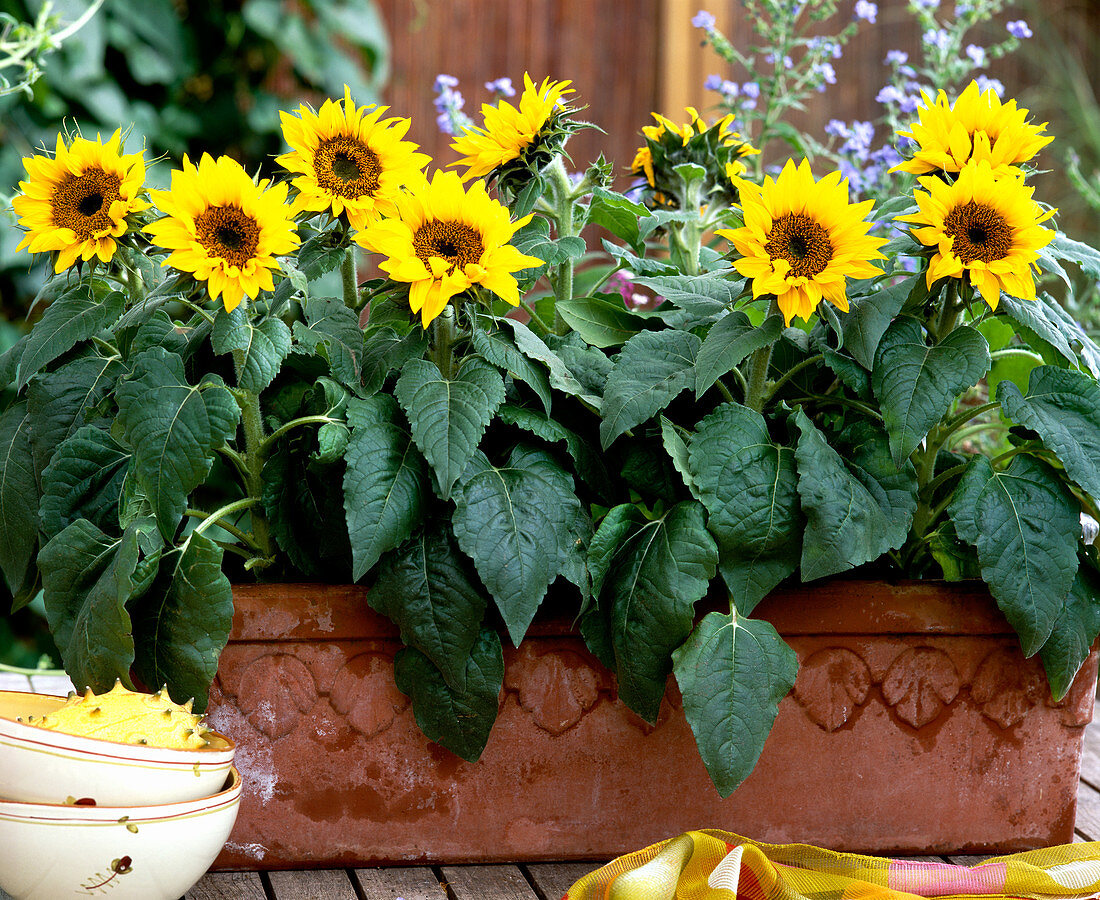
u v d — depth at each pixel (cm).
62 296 132
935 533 135
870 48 348
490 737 123
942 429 134
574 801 125
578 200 163
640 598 119
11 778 100
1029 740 132
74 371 132
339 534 125
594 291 158
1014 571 122
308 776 122
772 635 119
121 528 123
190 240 111
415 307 114
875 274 116
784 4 209
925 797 131
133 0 291
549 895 119
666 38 334
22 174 273
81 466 124
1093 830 140
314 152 121
